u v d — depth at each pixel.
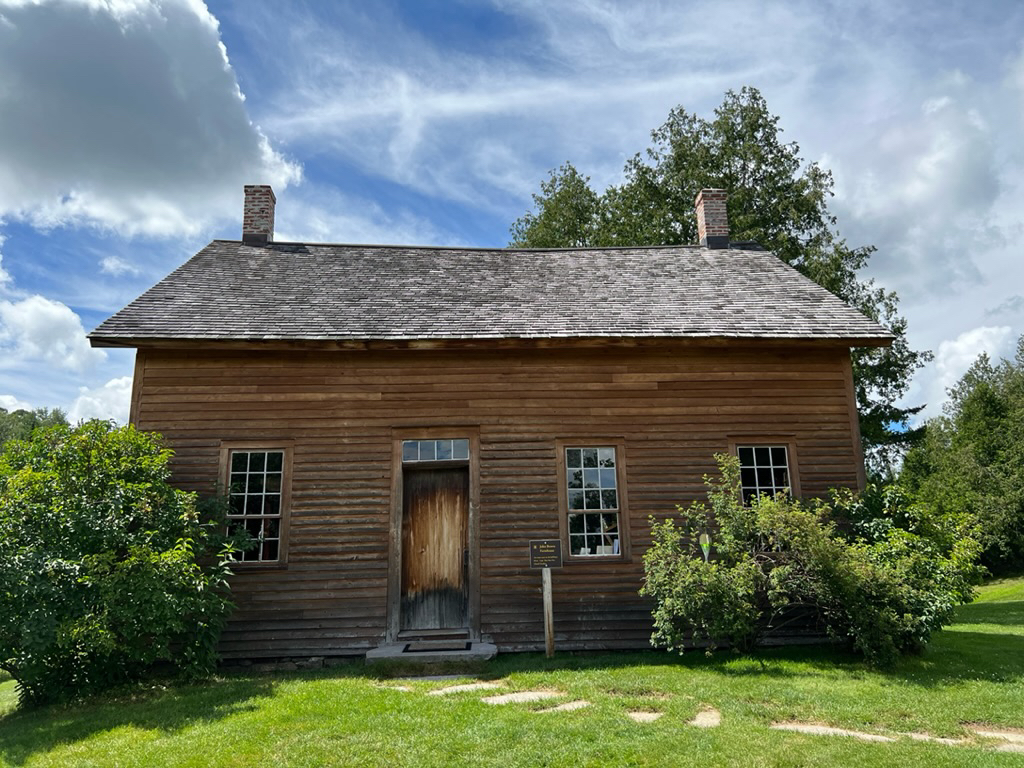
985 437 39.97
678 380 11.73
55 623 7.71
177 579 8.55
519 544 10.95
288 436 11.09
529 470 11.22
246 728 6.54
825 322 11.98
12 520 8.11
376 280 13.32
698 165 27.86
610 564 10.94
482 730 6.34
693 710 7.00
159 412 11.01
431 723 6.58
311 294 12.50
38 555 7.89
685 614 9.29
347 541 10.80
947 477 37.50
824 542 9.13
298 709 7.11
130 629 8.34
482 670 9.45
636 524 11.12
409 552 11.11
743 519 9.80
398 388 11.38
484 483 11.12
